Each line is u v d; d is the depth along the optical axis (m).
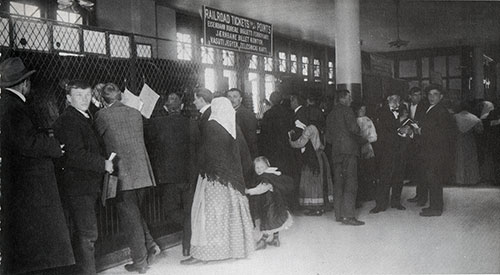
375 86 12.59
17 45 6.10
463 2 11.52
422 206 7.20
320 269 4.25
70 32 6.84
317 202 6.66
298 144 6.57
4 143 3.46
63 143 3.85
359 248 4.93
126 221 4.32
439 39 16.48
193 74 8.27
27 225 3.53
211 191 4.48
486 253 4.59
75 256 4.04
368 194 7.90
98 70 6.77
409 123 6.97
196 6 11.27
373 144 7.64
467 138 9.05
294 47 16.28
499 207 6.90
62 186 3.91
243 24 7.96
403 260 4.46
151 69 7.52
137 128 4.40
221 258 4.45
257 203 5.03
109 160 3.96
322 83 15.84
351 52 9.01
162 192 5.16
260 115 11.16
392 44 11.16
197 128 5.06
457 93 17.39
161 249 5.21
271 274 4.16
